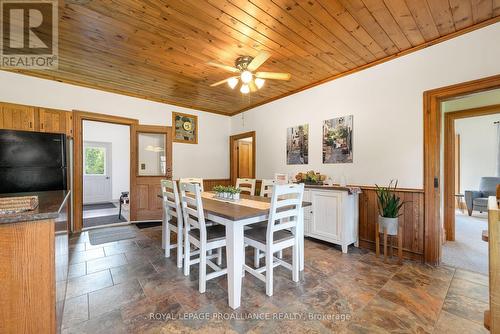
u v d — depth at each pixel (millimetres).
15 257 1087
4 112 2971
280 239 1973
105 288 1966
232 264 1719
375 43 2502
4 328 1067
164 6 1907
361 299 1805
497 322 847
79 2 1861
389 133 2785
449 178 3273
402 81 2676
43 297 1142
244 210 1925
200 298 1825
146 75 3361
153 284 2039
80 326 1490
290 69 3146
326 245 3072
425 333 1437
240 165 5828
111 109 3979
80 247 2982
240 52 2684
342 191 2812
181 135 4828
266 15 2021
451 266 2404
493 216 852
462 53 2264
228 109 5270
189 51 2662
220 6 1903
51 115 3332
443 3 1883
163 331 1452
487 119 5336
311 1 1846
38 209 1237
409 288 1965
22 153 2842
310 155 3689
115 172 7129
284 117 4133
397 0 1843
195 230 2273
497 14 2035
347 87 3197
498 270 844
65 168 3172
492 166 5285
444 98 2434
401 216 2670
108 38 2396
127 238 3361
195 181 3592
